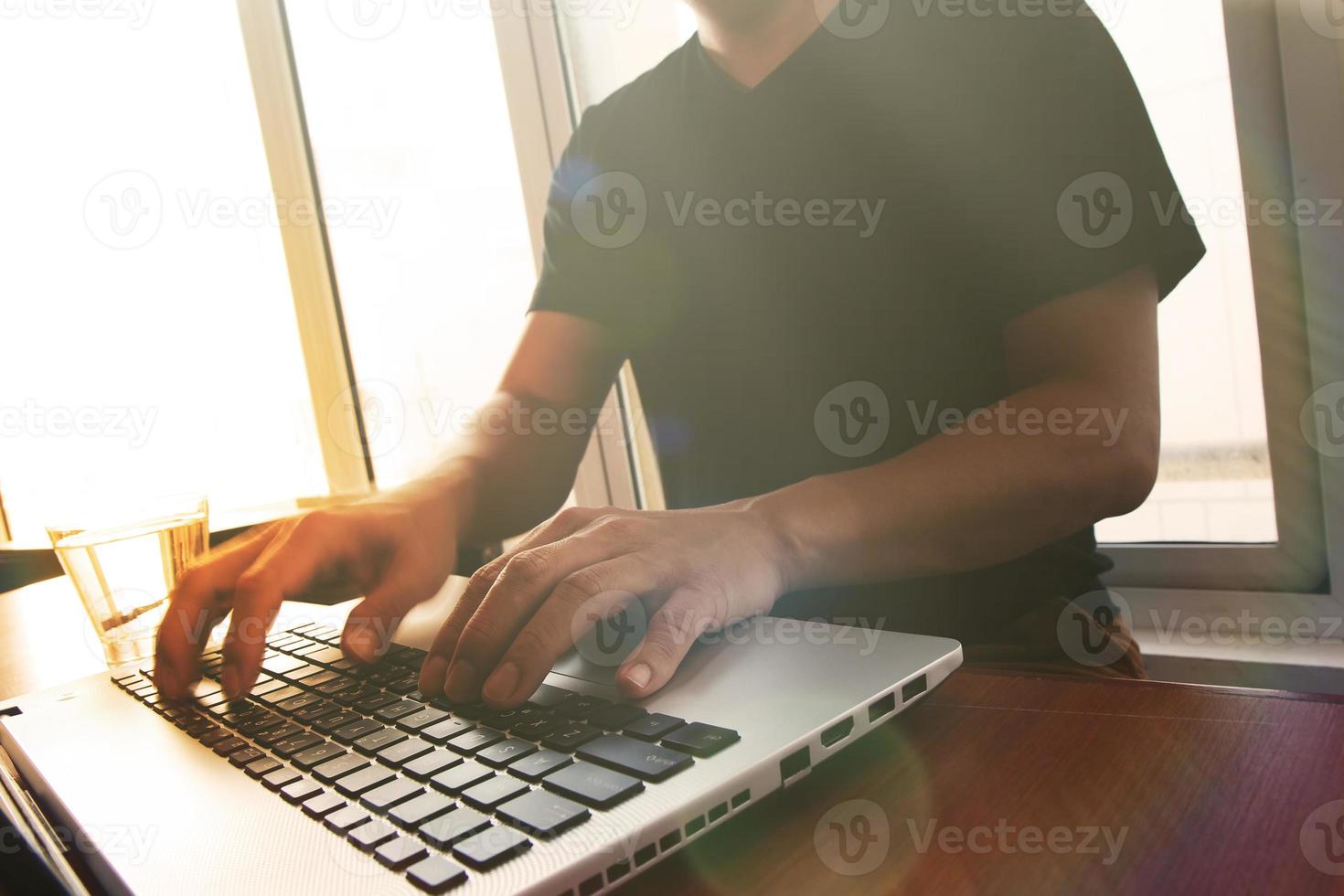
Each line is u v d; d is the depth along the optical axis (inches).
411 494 27.2
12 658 27.6
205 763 14.2
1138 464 20.5
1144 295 23.0
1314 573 34.0
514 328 55.6
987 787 11.8
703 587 16.2
